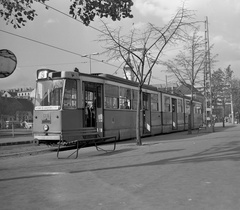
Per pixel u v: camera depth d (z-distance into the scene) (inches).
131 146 655.8
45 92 646.5
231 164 386.0
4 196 261.6
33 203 238.7
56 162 451.5
